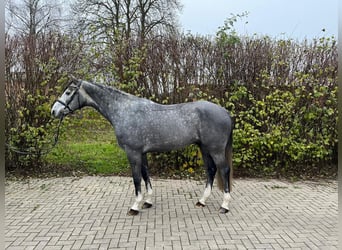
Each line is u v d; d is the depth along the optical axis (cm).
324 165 654
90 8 1341
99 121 632
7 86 597
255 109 600
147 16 1368
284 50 612
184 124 397
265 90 607
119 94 407
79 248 315
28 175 618
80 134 640
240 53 607
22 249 313
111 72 606
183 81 604
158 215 406
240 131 589
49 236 344
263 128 612
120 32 626
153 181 581
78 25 1260
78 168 662
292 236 343
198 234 347
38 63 598
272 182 581
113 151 774
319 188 545
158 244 322
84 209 429
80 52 627
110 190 521
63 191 516
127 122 394
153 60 603
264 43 617
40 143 612
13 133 609
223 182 409
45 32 634
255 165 634
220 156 402
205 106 402
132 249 312
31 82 602
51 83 609
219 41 604
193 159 625
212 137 395
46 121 616
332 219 395
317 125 619
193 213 414
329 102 595
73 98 407
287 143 593
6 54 591
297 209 432
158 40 609
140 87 606
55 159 686
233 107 593
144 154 431
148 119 395
